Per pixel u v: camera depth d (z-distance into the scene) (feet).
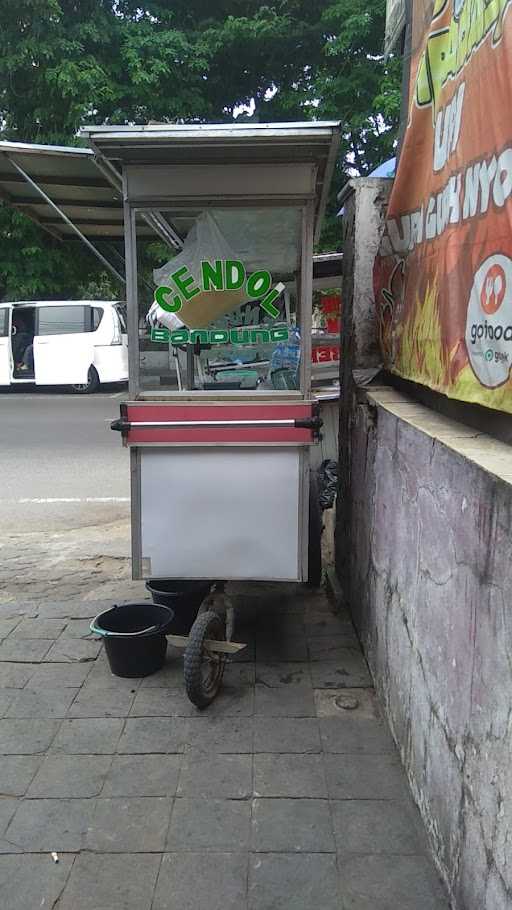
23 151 10.55
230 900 6.71
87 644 11.78
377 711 9.78
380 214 12.03
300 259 10.22
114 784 8.31
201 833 7.54
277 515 10.52
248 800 8.03
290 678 10.66
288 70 45.24
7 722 9.55
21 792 8.18
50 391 48.14
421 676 7.52
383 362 11.63
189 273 10.40
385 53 13.11
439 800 6.82
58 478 23.94
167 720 9.59
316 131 9.04
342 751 8.89
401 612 8.48
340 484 14.06
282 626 12.42
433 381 8.18
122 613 11.25
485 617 5.50
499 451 6.20
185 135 9.08
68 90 39.40
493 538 5.33
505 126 5.83
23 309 45.88
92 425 33.68
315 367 19.95
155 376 10.52
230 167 9.91
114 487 22.81
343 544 13.52
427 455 7.23
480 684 5.62
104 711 9.80
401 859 7.15
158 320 10.44
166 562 10.68
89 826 7.66
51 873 7.05
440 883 6.79
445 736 6.61
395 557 8.85
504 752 5.09
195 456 10.43
